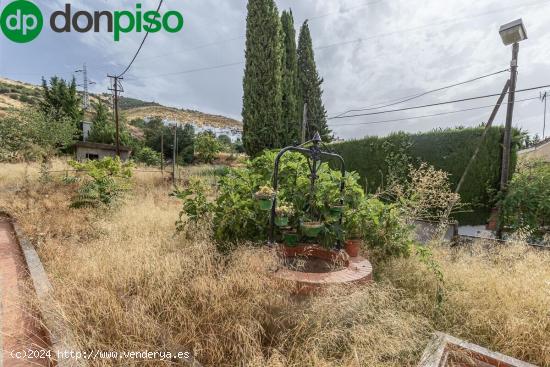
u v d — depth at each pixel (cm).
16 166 1002
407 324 195
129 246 315
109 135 2181
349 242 300
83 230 411
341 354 177
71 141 1539
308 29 1317
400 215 372
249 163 346
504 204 475
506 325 205
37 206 518
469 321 220
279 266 245
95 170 599
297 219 284
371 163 700
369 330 183
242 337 174
